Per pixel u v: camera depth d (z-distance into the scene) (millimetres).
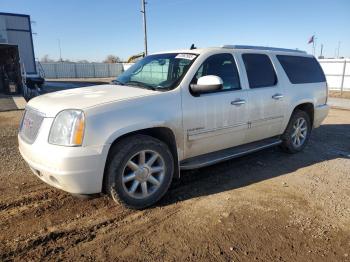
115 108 3523
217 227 3467
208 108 4273
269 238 3277
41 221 3535
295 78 5789
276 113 5344
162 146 3865
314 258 2982
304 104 6121
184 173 5027
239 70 4840
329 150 6516
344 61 25172
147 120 3682
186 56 4504
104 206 3895
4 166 5223
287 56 5820
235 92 4660
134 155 3648
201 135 4270
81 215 3678
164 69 4527
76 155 3268
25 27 21875
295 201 4105
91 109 3398
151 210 3842
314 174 5094
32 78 21844
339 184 4699
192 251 3055
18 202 3959
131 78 4785
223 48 4785
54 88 25719
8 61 17438
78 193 3455
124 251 3049
